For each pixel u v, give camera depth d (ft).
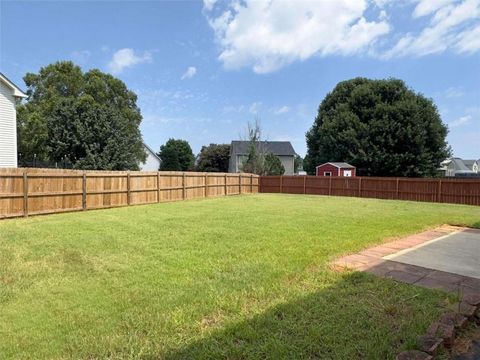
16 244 20.31
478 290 13.32
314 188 78.28
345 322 10.42
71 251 18.86
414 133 100.53
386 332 9.71
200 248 19.47
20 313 11.35
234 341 9.46
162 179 52.03
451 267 16.53
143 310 11.39
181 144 185.26
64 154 81.30
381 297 12.46
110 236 22.77
